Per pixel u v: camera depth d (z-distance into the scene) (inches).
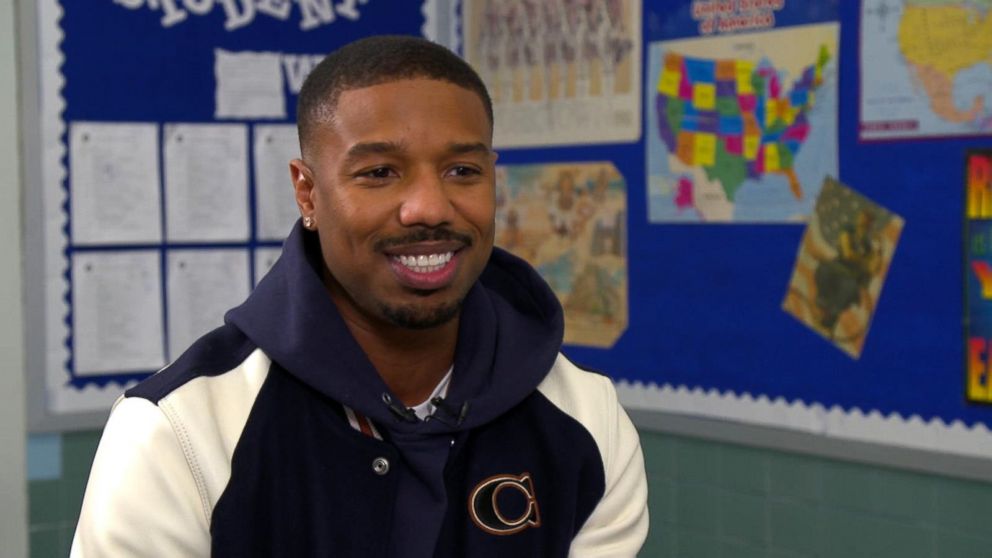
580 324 124.0
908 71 96.0
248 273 129.4
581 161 122.7
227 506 43.6
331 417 46.4
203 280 127.5
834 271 102.0
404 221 42.4
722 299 110.8
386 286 43.5
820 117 102.2
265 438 44.9
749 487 110.4
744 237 108.7
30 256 120.3
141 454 43.3
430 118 42.8
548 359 50.9
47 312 121.2
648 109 115.9
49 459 122.6
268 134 129.8
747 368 109.1
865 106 99.0
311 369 45.4
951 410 94.7
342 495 45.8
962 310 93.5
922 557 97.9
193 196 126.6
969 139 92.4
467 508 48.3
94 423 123.5
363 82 43.0
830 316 102.5
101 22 121.8
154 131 124.7
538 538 49.4
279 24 129.6
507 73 130.3
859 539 102.2
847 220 100.8
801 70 103.3
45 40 119.7
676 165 113.7
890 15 96.8
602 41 119.8
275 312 46.7
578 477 50.9
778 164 105.5
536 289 54.1
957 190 93.4
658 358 116.7
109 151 123.0
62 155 121.1
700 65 111.2
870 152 98.9
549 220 126.5
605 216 120.6
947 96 93.7
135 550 42.8
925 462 96.4
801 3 103.0
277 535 44.8
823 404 103.5
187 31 125.5
